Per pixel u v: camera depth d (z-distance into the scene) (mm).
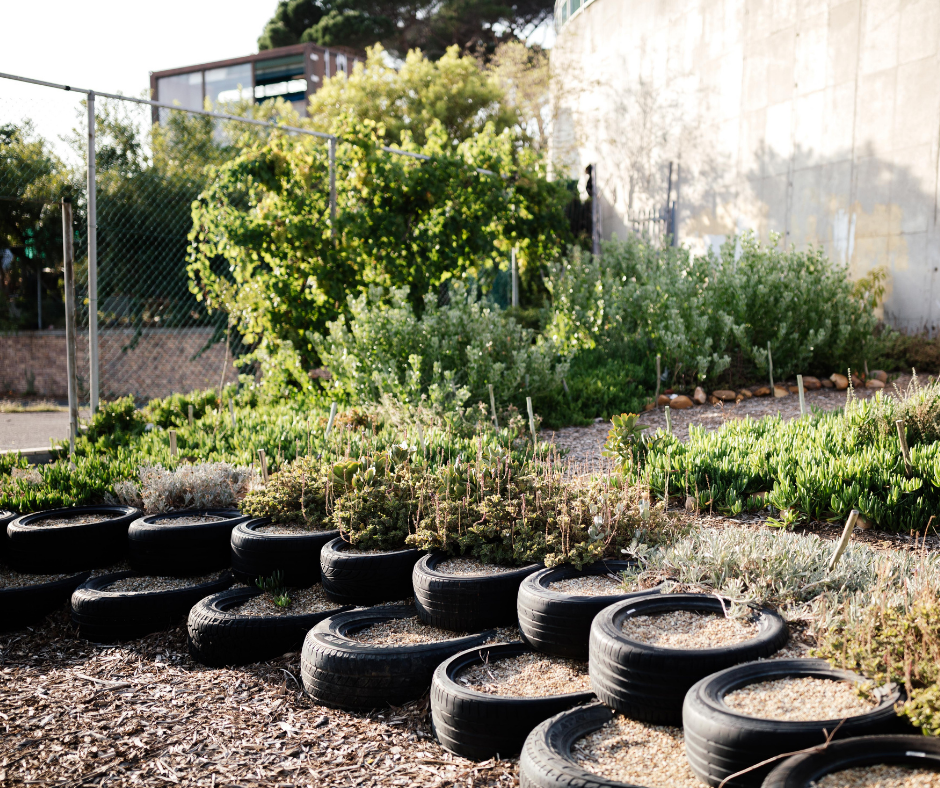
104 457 7180
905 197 12320
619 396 9539
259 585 4770
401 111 27312
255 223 10656
